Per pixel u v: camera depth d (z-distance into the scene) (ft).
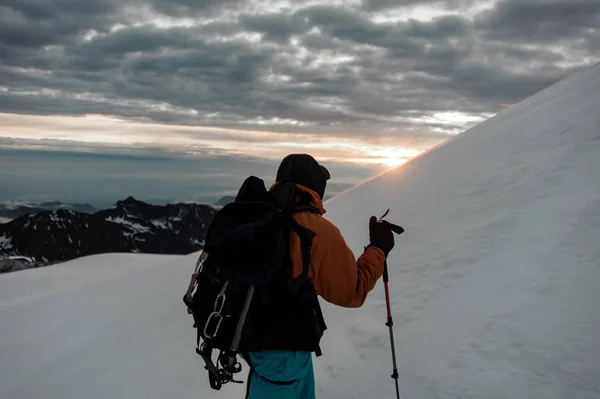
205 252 9.08
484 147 31.24
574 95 31.01
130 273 65.62
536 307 12.01
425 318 14.52
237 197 8.95
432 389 11.21
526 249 14.92
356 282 8.02
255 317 8.10
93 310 42.75
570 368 9.81
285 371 8.27
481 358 11.36
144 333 26.96
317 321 8.52
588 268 12.39
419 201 27.40
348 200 40.24
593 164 18.20
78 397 21.06
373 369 13.25
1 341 43.78
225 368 8.26
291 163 9.03
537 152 23.72
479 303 13.61
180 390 17.54
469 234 18.47
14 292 209.97
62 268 246.27
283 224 8.07
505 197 20.22
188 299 8.75
